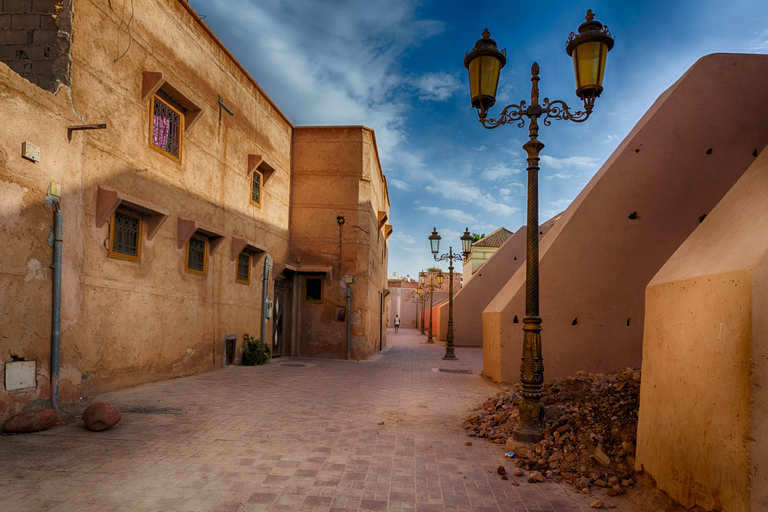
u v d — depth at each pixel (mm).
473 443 5500
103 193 7242
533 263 5605
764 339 2756
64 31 6590
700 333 3336
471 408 7574
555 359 9078
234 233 12055
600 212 9250
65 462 4316
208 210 10719
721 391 3027
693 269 3670
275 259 14922
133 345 8164
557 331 9117
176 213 9438
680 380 3570
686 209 9094
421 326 44531
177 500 3578
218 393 8047
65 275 6242
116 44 7641
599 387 6215
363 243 16344
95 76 7156
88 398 6965
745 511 2729
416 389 9500
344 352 15906
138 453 4672
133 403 6875
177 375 9578
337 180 16422
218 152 11195
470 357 18719
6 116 5367
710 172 8984
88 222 7059
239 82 12328
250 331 13125
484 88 5801
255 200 13664
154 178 8664
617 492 3975
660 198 9148
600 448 4613
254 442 5207
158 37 8781
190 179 9945
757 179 3881
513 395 7016
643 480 4047
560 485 4195
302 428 5898
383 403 7828
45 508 3342
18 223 5523
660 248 9125
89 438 5102
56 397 5973
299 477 4191
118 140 7688
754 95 8898
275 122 14945
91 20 7082
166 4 9055
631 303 9156
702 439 3205
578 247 9219
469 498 3850
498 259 27047
